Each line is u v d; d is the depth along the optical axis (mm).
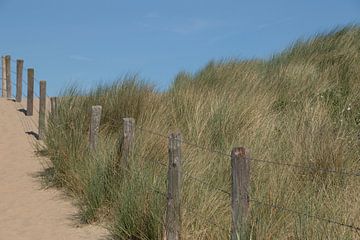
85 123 8945
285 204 4738
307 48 13453
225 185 5578
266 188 5047
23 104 15328
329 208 4598
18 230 6180
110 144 7488
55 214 6738
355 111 8805
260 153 6285
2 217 6699
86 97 9773
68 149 8117
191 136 7480
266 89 10273
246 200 4066
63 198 7422
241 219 4074
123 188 5824
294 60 12781
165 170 5996
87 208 6426
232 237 4098
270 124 7762
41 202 7293
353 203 4668
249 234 4145
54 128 9055
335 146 6184
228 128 7742
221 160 6059
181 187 4977
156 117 8562
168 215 4918
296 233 4273
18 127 12539
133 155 6367
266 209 4594
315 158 6043
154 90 10070
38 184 8211
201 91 10055
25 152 10320
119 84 9922
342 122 7617
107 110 9164
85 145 8023
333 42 13289
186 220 4973
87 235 5922
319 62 12258
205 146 7098
